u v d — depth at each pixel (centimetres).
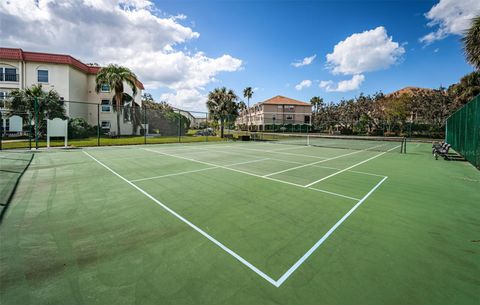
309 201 497
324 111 5228
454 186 647
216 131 3506
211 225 370
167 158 1098
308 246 311
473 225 383
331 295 219
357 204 483
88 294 215
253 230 355
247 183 641
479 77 2262
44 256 275
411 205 481
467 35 1130
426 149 1847
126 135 2911
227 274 248
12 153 1209
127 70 2586
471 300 214
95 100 2911
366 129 4153
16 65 2378
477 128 892
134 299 209
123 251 290
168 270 253
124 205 452
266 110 5725
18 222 369
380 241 327
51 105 2008
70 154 1203
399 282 239
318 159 1168
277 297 216
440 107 3459
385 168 934
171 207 446
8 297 210
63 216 395
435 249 306
